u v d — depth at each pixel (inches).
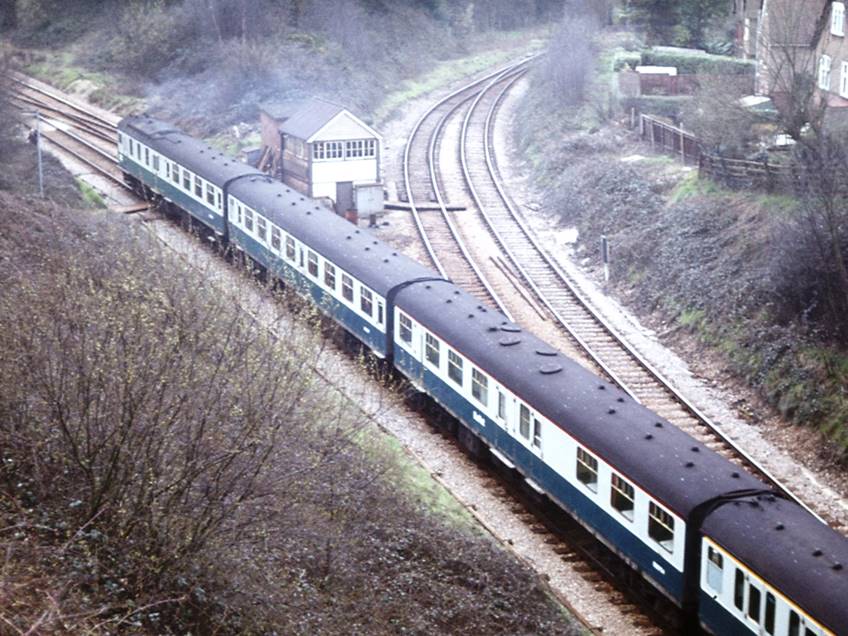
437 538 808.3
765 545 694.5
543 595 790.5
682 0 2524.6
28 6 3029.0
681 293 1364.4
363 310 1197.7
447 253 1561.3
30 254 1179.9
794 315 1206.9
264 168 1873.8
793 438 1096.8
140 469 663.8
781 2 1716.3
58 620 558.9
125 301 759.7
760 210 1395.2
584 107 2135.8
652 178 1665.8
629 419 848.3
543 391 906.1
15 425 697.0
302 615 664.4
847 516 964.0
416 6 3107.8
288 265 1368.1
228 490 654.5
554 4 3469.5
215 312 847.7
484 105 2500.0
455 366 1032.2
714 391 1194.6
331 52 2608.3
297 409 841.5
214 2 2632.9
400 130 2300.7
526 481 938.1
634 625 784.9
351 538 754.8
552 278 1492.4
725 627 721.0
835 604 639.1
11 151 1732.3
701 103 1676.9
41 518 655.1
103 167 1973.4
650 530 782.5
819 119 1289.4
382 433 1009.5
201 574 647.8
